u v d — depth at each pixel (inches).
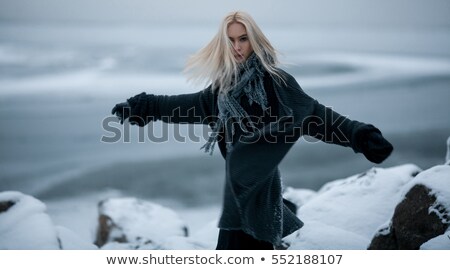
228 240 180.2
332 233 220.7
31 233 229.0
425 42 6476.4
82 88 2305.6
